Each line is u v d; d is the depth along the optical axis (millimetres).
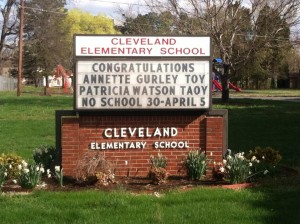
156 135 10250
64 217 7129
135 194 8492
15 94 56344
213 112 10336
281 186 9094
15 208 7520
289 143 16438
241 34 38406
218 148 10359
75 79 9867
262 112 29500
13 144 16656
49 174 9766
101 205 7734
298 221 6949
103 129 10102
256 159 10297
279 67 87625
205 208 7574
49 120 25016
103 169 9406
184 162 10117
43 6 64188
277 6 37531
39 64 71500
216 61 39531
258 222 6910
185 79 10102
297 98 49531
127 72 9969
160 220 6945
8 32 62094
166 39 10094
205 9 37906
